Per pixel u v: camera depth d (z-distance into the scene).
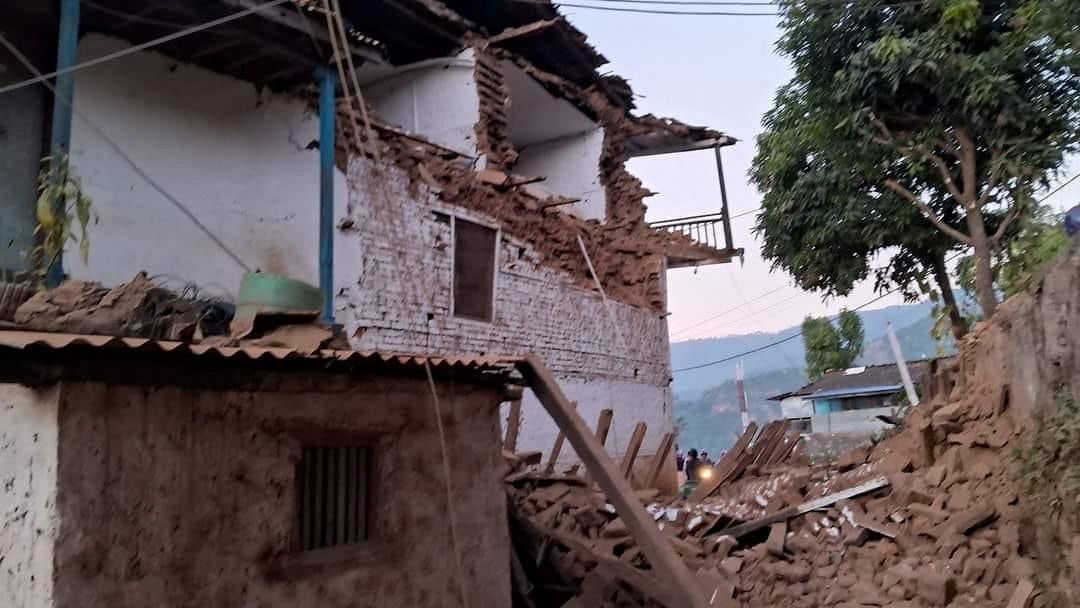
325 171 8.02
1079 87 10.90
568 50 15.17
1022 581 6.74
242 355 4.11
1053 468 6.65
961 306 13.70
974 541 7.77
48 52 7.16
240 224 8.62
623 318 16.08
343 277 9.65
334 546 4.89
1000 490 8.05
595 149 17.03
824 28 11.87
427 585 5.36
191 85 8.26
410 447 5.46
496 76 13.41
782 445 14.20
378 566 5.04
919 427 10.16
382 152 10.41
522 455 10.16
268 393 4.53
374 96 13.74
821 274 13.09
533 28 13.34
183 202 8.07
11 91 6.85
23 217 6.78
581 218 16.02
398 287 10.41
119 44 7.57
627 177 17.73
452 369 5.60
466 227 11.93
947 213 12.57
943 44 10.59
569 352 14.09
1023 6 10.41
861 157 11.95
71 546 3.48
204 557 4.04
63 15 6.19
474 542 5.82
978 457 8.81
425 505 5.48
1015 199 11.16
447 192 11.48
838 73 11.44
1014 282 10.20
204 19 7.10
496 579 5.95
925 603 7.30
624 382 15.76
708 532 9.67
